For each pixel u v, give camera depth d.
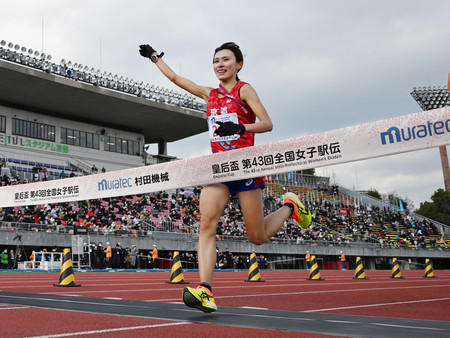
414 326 3.61
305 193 56.03
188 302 3.68
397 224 55.44
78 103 40.09
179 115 44.09
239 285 11.25
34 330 3.32
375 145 3.69
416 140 3.54
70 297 6.25
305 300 6.66
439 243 52.53
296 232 42.16
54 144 41.47
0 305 5.08
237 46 4.14
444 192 76.00
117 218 34.28
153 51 4.46
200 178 4.14
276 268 38.00
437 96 59.31
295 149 3.93
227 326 3.51
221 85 4.16
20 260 26.78
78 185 5.54
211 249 3.91
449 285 11.86
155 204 39.31
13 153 38.53
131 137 47.28
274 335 3.10
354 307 5.56
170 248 32.03
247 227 4.18
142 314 4.25
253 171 3.98
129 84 42.44
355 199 60.62
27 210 29.97
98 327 3.46
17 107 39.72
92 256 26.61
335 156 3.81
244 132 3.74
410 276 21.25
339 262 41.66
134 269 26.36
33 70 34.41
